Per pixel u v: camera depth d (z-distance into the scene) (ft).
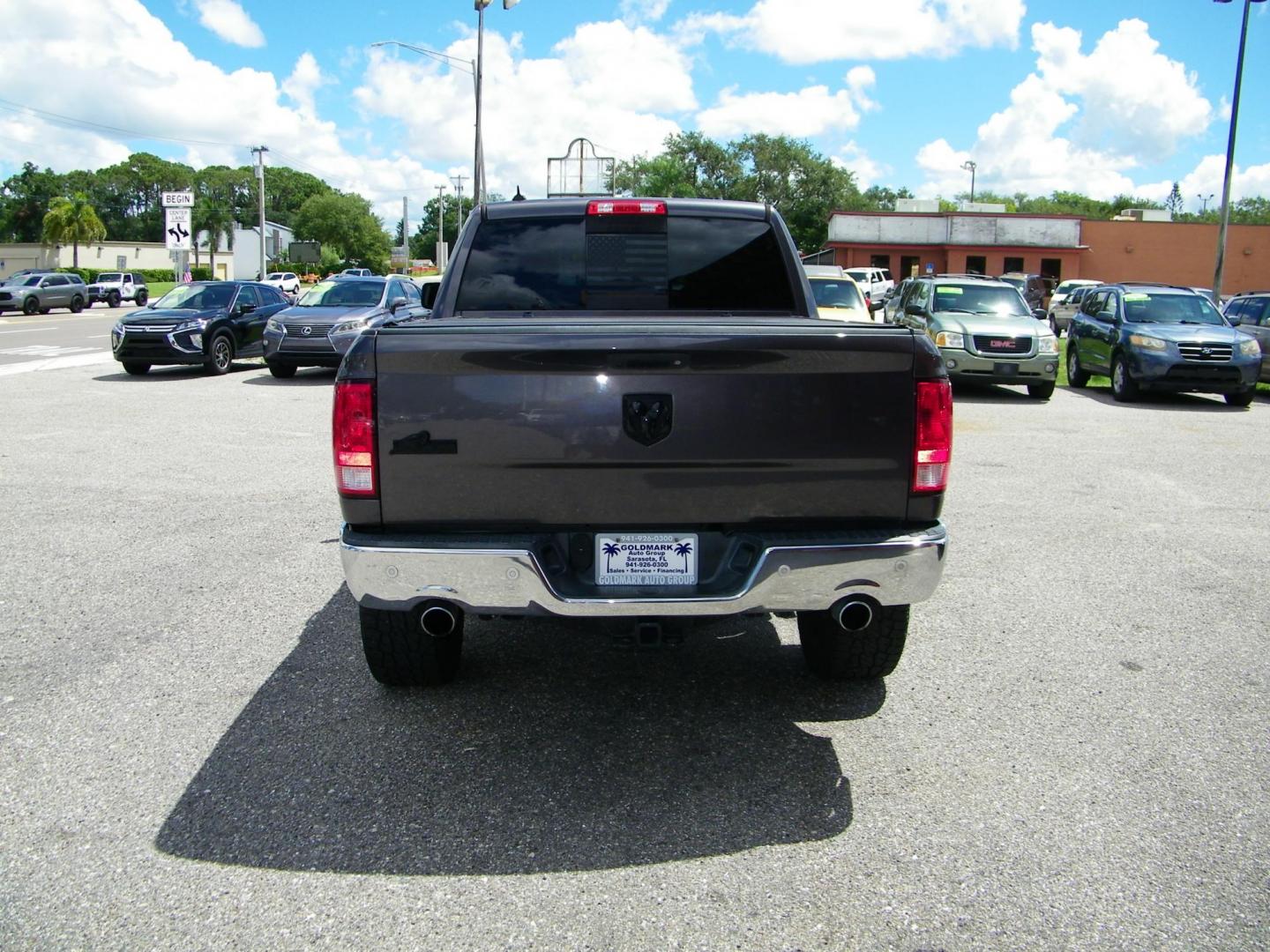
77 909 8.79
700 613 10.53
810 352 10.55
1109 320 54.13
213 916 8.71
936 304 53.98
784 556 10.50
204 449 32.40
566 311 15.55
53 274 136.67
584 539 10.91
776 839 10.03
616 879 9.31
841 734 12.44
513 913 8.79
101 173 483.51
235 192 517.96
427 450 10.52
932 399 10.80
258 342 61.11
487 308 15.46
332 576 18.81
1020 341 49.57
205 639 15.48
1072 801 10.82
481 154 96.12
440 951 8.29
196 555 20.10
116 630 15.84
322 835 10.04
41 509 23.86
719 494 10.69
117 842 9.87
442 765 11.54
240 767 11.43
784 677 14.30
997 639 15.88
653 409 10.50
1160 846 9.94
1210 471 30.89
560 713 13.01
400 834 10.07
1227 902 9.01
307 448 32.68
